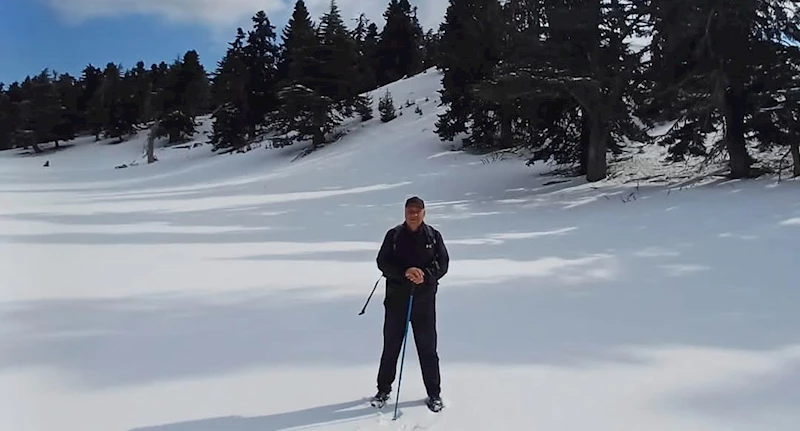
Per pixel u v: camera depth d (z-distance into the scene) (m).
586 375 4.77
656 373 4.80
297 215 18.14
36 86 82.31
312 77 42.06
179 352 5.38
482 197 21.03
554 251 10.81
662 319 6.37
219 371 4.88
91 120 84.88
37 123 80.75
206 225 15.93
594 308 6.88
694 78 16.98
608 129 20.61
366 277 8.77
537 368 4.92
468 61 29.83
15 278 8.82
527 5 22.72
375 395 4.34
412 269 4.01
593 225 13.75
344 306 7.05
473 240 12.37
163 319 6.52
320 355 5.27
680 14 16.67
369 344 5.58
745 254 9.56
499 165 27.25
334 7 45.84
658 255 9.96
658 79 18.00
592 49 19.47
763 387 4.48
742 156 17.44
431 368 4.13
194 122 72.19
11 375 4.81
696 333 5.85
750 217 12.53
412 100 47.34
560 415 4.02
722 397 4.32
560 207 17.28
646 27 18.98
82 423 3.93
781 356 5.14
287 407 4.16
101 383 4.62
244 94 53.44
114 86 85.75
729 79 16.50
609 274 8.71
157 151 63.50
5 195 28.58
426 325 4.12
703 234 11.49
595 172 21.00
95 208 21.25
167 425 3.89
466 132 32.44
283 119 42.88
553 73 19.16
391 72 67.44
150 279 8.70
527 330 6.04
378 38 75.81
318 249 11.62
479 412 4.07
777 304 6.80
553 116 22.44
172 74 75.88
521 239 12.37
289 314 6.71
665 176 19.97
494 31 27.78
